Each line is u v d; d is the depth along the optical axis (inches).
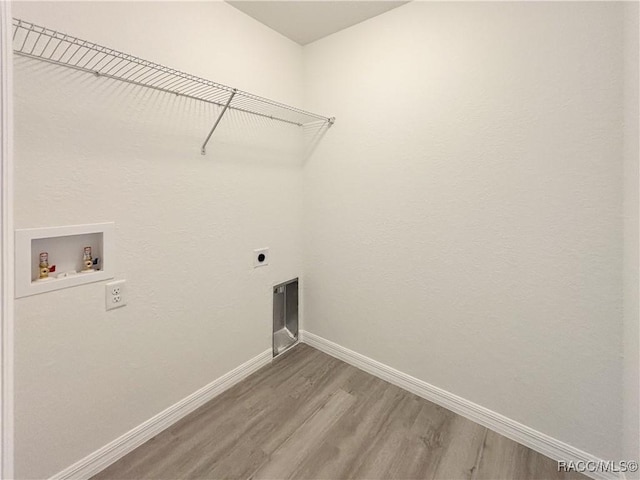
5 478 21.6
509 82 55.4
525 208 55.6
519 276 57.4
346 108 79.4
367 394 73.9
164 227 59.6
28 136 42.3
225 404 70.1
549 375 55.7
